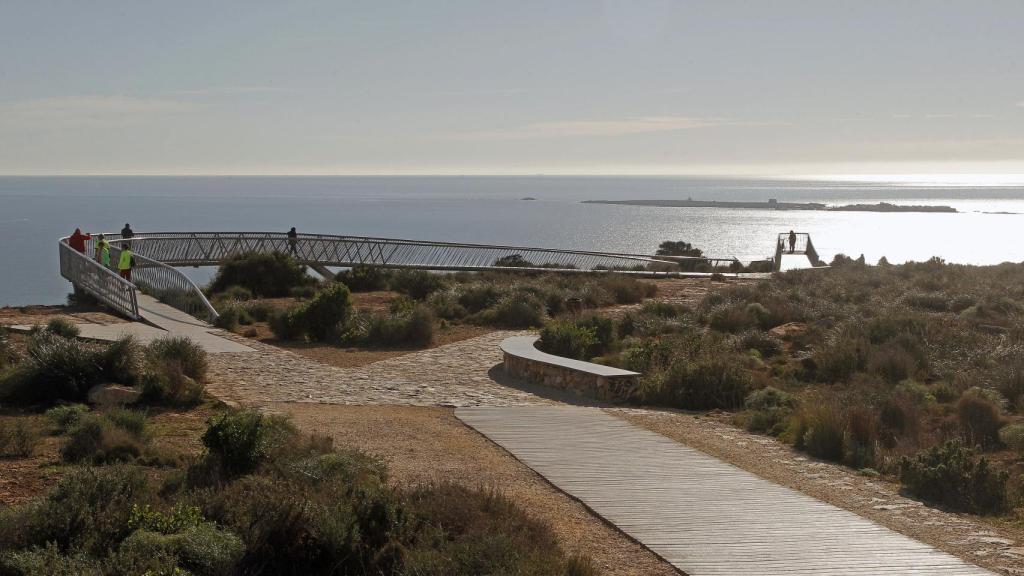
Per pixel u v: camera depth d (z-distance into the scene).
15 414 12.34
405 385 16.12
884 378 16.84
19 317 23.03
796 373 17.62
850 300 28.27
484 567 6.37
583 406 14.68
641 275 41.09
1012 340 20.16
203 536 6.57
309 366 17.95
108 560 6.19
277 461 8.66
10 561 6.05
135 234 37.78
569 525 8.11
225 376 16.30
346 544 6.96
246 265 33.50
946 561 7.31
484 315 25.67
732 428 13.28
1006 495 9.66
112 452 9.66
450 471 9.83
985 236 167.25
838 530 8.09
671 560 7.19
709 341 20.06
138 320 23.17
